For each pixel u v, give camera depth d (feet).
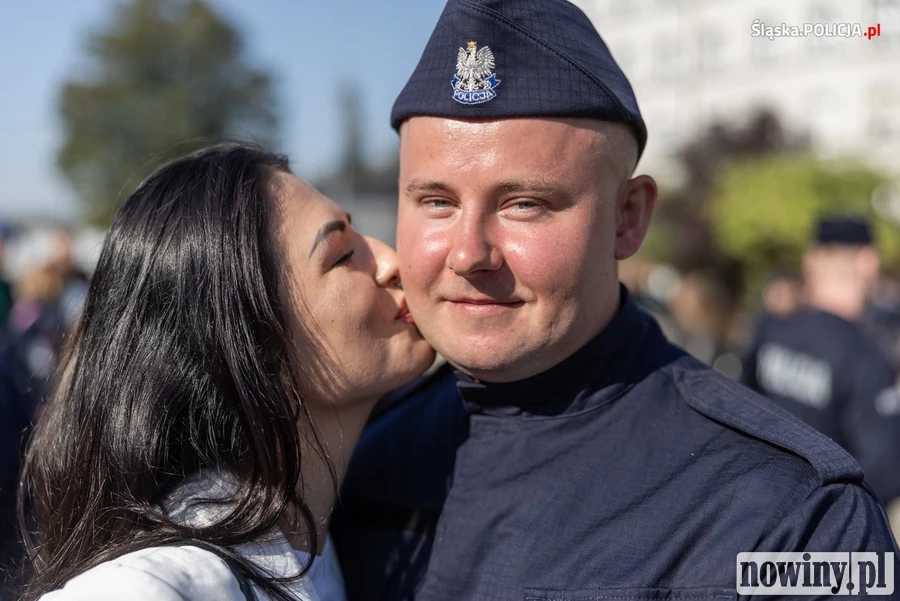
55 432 4.59
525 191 4.07
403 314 4.94
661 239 30.89
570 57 4.13
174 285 4.35
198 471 4.33
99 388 4.35
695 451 4.23
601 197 4.26
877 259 10.21
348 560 4.97
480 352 4.30
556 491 4.31
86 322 4.57
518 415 4.61
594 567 4.00
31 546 4.89
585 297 4.27
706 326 17.95
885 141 55.67
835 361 9.20
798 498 3.87
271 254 4.48
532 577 4.09
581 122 4.13
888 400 9.09
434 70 4.26
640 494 4.15
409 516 4.86
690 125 66.59
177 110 77.77
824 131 58.44
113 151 78.28
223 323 4.30
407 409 5.45
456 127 4.11
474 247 4.10
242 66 83.25
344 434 4.87
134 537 4.03
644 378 4.57
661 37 71.15
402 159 4.54
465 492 4.60
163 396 4.25
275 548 4.17
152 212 4.52
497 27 4.12
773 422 4.28
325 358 4.60
